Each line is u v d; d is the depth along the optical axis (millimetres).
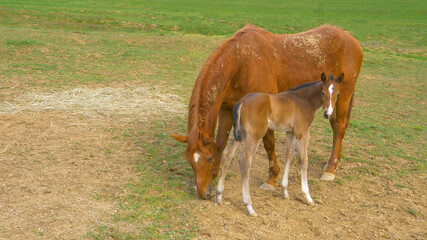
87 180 5617
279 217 5059
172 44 18312
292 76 6219
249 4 35188
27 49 14469
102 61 14477
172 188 5598
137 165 6309
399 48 22656
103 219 4574
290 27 26812
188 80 12891
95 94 10039
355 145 8102
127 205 4957
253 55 5777
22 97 9453
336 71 6797
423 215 5344
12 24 21203
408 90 13797
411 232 4863
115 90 10633
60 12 24672
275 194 5789
